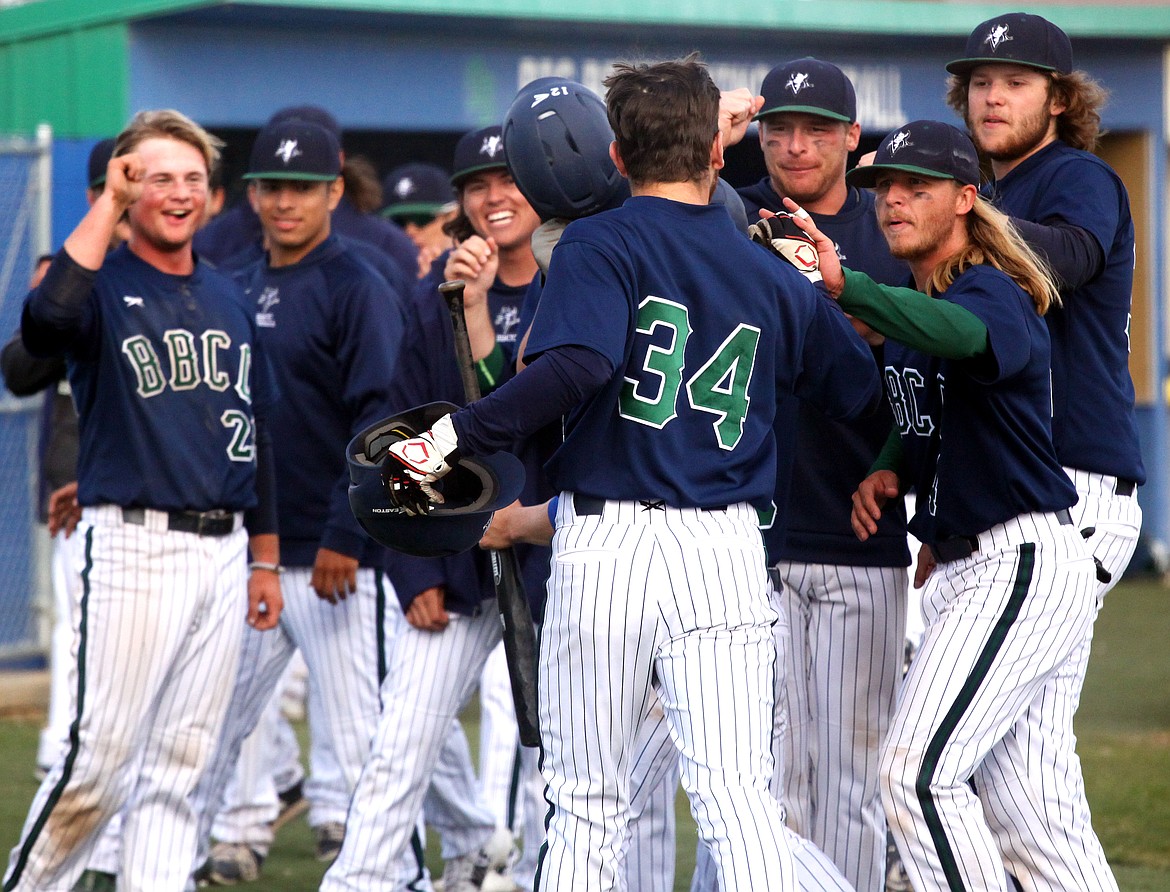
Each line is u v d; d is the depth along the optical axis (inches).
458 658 639.8
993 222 519.8
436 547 479.5
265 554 685.9
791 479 599.2
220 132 1595.7
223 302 633.0
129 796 637.3
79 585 612.4
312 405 742.5
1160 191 1849.2
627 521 460.8
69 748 601.9
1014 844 543.8
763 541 501.4
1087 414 563.5
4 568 1207.6
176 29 1396.4
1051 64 575.8
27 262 1224.8
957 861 508.4
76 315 581.3
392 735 637.3
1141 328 1872.5
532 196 545.3
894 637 624.4
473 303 624.4
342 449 745.0
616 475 461.7
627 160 478.0
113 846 705.6
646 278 457.4
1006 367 494.6
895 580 622.8
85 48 1397.6
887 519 619.5
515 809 776.9
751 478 475.2
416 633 643.5
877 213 550.6
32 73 1446.9
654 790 551.2
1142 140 1841.8
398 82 1501.0
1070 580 518.0
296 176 737.6
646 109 469.4
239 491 630.5
